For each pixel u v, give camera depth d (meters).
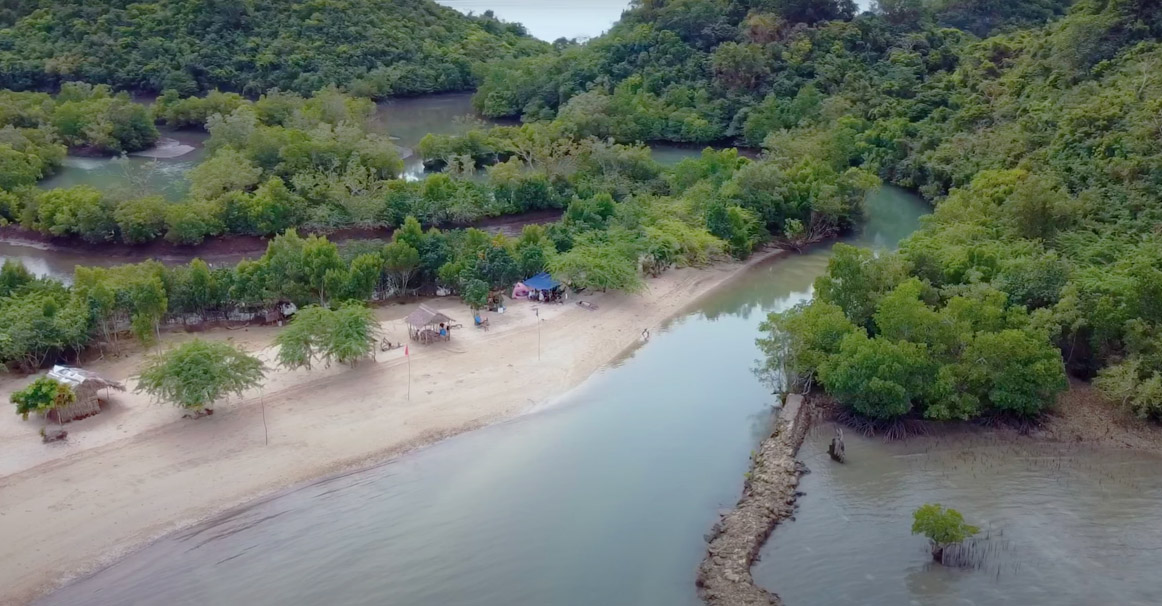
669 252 91.62
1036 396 58.44
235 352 59.19
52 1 170.38
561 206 111.81
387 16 195.62
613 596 42.50
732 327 79.19
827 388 60.03
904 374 56.72
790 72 156.00
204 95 169.00
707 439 58.72
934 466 54.50
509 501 50.84
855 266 67.75
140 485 50.66
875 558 45.19
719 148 151.88
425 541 46.91
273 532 47.47
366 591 42.75
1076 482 52.53
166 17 172.38
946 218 88.56
